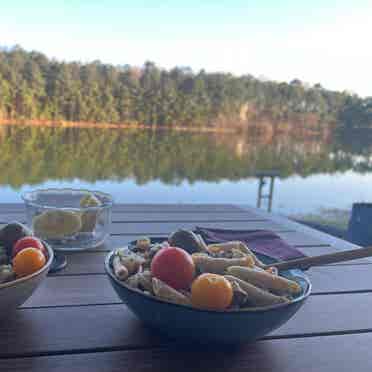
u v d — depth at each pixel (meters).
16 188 6.78
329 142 19.94
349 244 1.05
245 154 15.27
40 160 10.96
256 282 0.54
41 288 0.67
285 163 13.26
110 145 14.65
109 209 0.92
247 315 0.47
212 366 0.49
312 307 0.68
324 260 0.59
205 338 0.50
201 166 12.07
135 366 0.49
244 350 0.53
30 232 0.68
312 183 8.67
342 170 11.77
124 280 0.55
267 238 0.99
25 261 0.54
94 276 0.74
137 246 0.67
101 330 0.56
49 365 0.48
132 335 0.55
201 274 0.52
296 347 0.55
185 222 1.18
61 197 0.94
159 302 0.48
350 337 0.59
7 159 10.57
